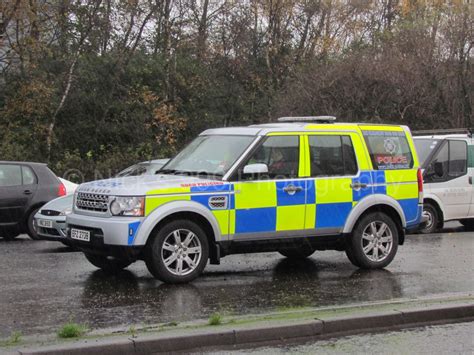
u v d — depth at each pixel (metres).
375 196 9.52
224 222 8.52
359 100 23.39
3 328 6.39
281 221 8.87
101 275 9.13
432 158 14.37
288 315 6.80
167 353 5.87
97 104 26.23
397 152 9.89
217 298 7.77
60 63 25.98
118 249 8.09
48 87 25.12
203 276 9.19
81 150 25.77
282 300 7.70
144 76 28.00
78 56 26.02
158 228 8.24
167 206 8.19
